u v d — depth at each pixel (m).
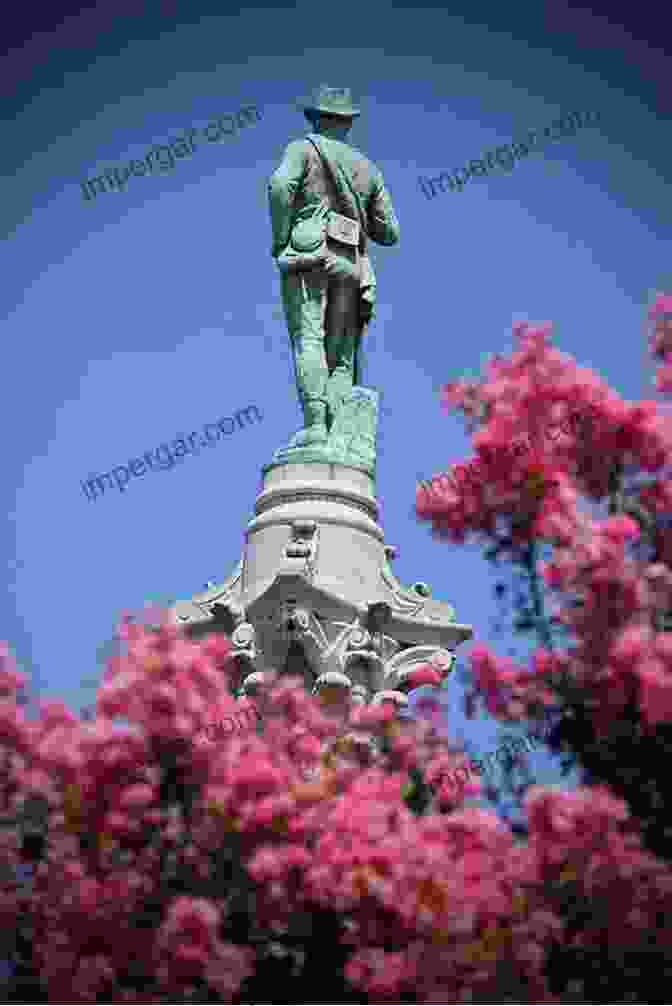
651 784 23.73
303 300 36.97
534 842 22.38
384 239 38.38
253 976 23.52
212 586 35.81
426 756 24.80
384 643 34.91
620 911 21.98
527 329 25.48
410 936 22.19
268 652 34.34
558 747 24.44
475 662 24.09
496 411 24.88
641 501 24.67
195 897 22.73
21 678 23.52
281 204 37.03
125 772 22.47
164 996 21.94
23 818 23.34
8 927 22.56
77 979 21.73
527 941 22.06
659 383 25.61
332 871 22.31
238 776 22.91
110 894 22.05
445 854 22.17
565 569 23.48
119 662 23.16
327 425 36.97
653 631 23.42
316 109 38.44
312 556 34.38
